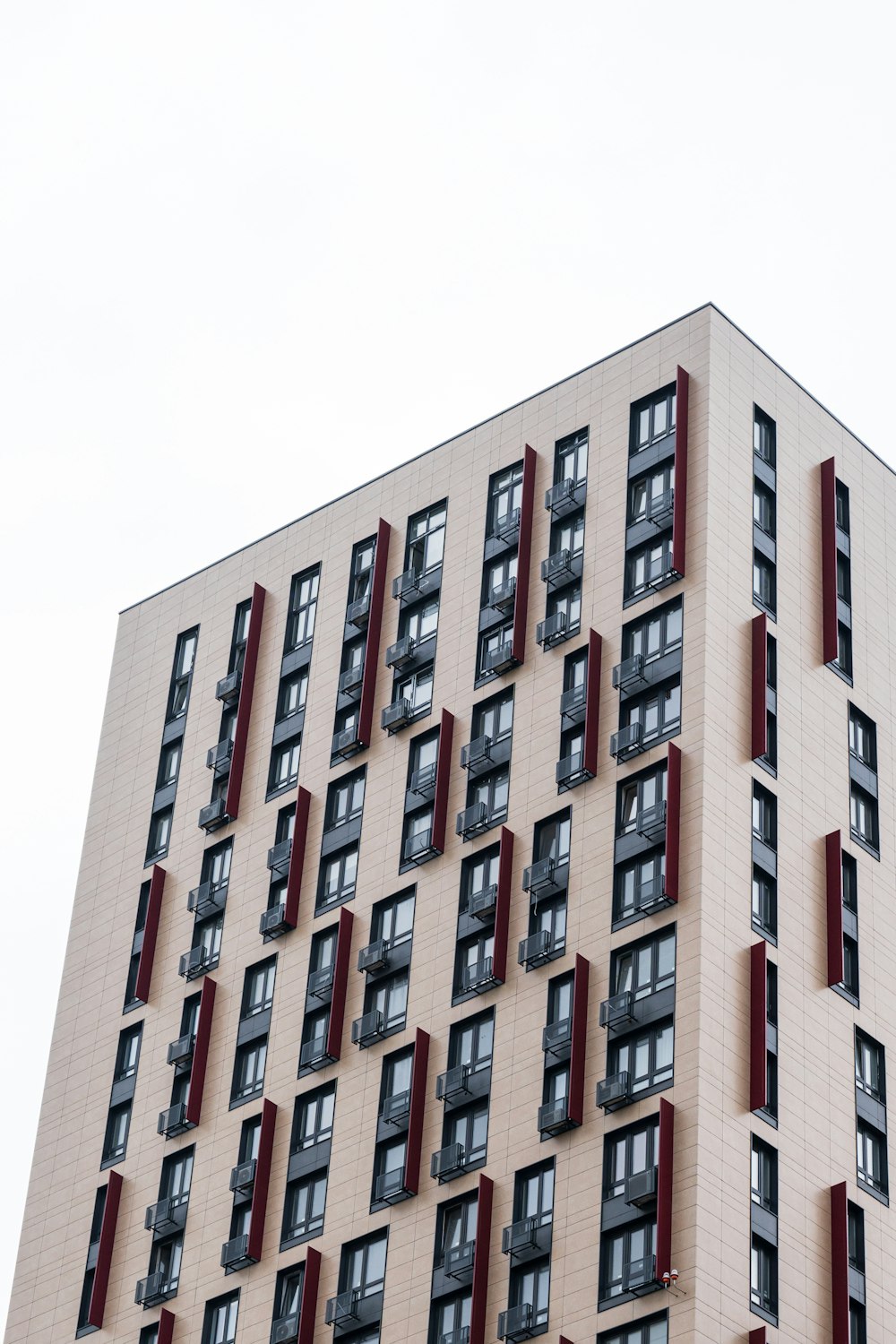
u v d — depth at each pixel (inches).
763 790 4072.3
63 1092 4591.5
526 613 4377.5
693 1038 3769.7
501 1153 3897.6
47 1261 4411.9
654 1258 3627.0
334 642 4655.5
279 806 4552.2
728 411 4362.7
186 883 4626.0
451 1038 4062.5
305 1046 4239.7
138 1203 4333.2
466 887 4190.5
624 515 4338.1
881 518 4552.2
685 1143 3690.9
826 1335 3718.0
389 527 4690.0
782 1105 3831.2
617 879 3996.1
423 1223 3927.2
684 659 4116.6
